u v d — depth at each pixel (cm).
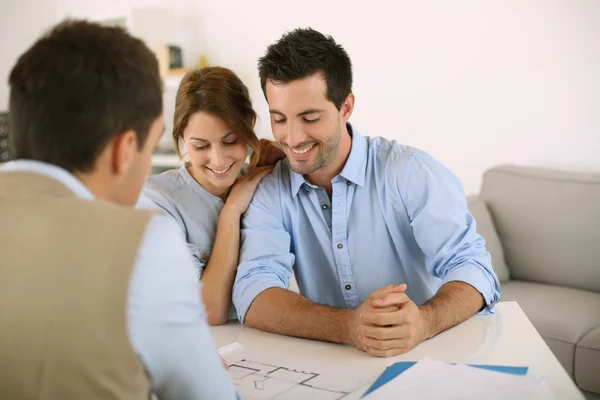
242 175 161
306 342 124
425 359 99
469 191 317
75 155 70
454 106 313
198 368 70
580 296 240
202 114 138
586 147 285
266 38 363
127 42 73
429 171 142
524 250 263
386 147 149
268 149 159
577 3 276
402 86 326
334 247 149
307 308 127
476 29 301
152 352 66
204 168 145
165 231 68
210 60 385
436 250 140
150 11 370
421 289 152
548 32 285
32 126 69
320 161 136
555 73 286
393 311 112
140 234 65
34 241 64
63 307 62
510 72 296
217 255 147
